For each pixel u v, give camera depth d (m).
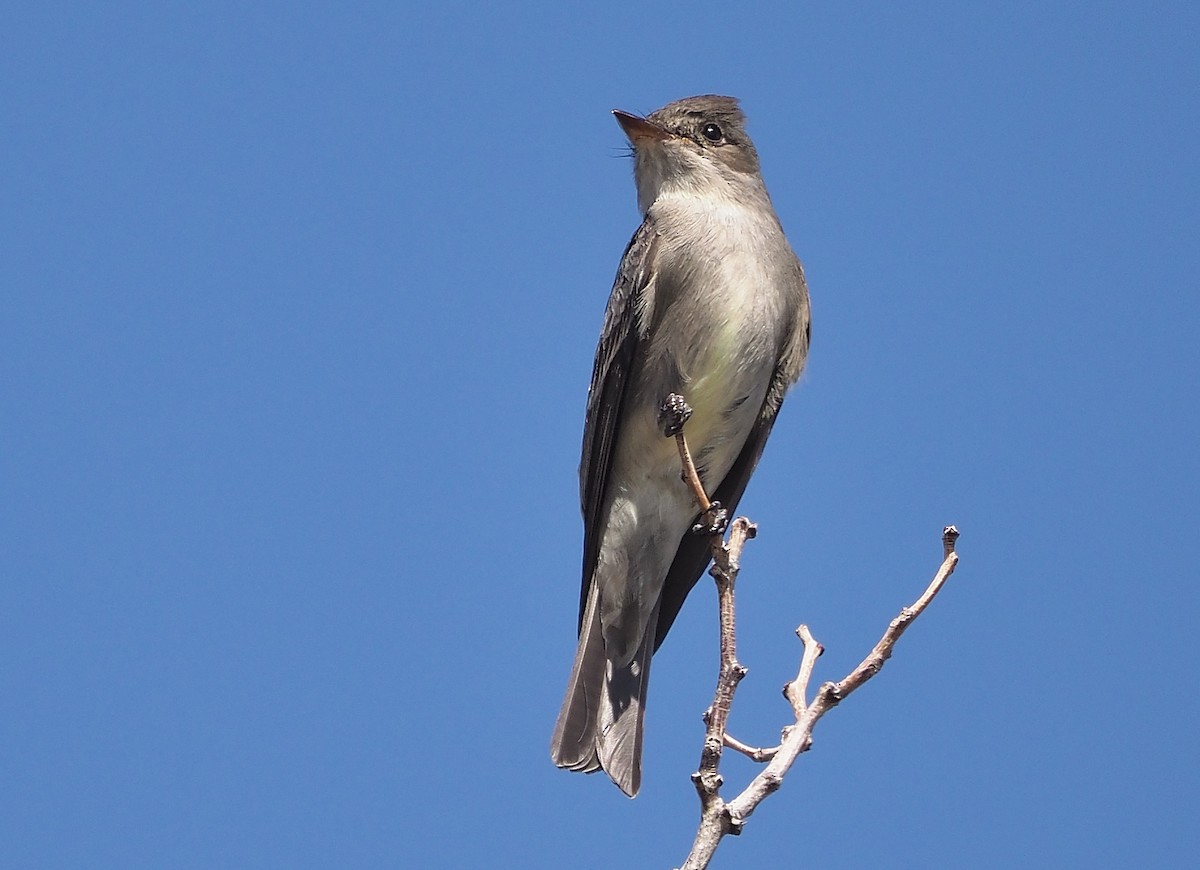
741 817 6.05
